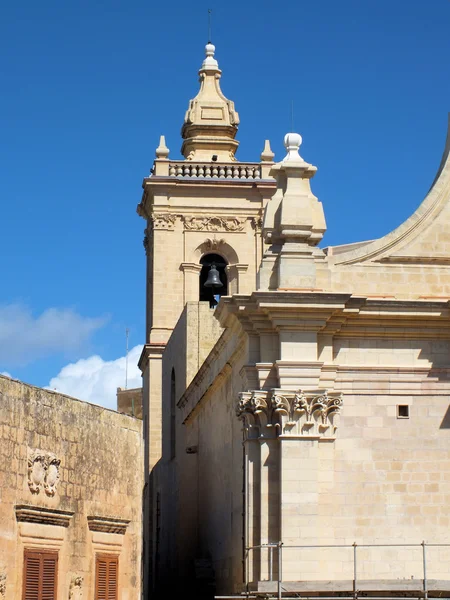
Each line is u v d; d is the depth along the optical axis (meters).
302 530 33.50
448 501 34.28
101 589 34.88
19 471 31.06
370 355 34.91
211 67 64.38
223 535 40.41
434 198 36.03
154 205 61.00
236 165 62.06
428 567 33.88
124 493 36.53
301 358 34.25
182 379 50.25
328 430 34.25
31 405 31.78
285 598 31.86
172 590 50.56
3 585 30.02
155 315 60.19
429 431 34.66
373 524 33.97
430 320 34.94
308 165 35.66
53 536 32.53
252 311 34.38
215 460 42.69
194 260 60.91
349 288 35.25
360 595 32.44
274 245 35.44
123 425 36.81
